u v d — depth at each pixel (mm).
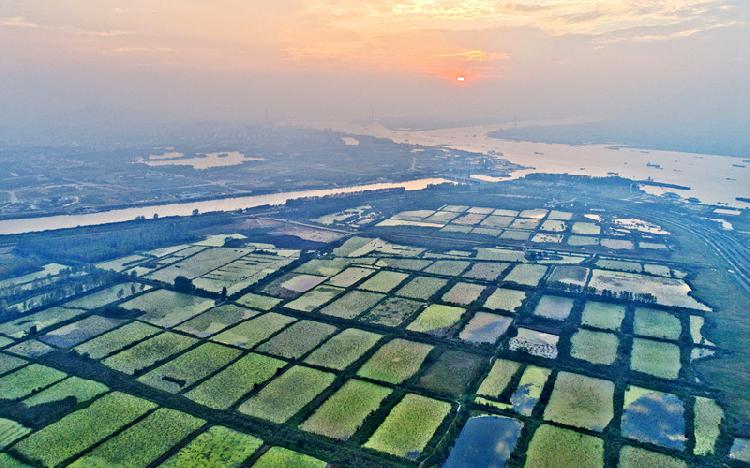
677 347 123812
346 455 87875
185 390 108188
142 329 135875
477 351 122812
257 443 91312
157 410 101312
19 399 105625
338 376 112750
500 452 88375
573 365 115812
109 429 95750
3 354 123562
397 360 119250
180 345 127312
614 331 132250
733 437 91125
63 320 140750
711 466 83875
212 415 99500
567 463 85188
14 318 142125
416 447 89812
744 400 102000
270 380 111562
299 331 134375
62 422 97812
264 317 142875
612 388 106875
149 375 114062
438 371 114188
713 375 111375
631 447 88750
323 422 97000
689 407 99875
